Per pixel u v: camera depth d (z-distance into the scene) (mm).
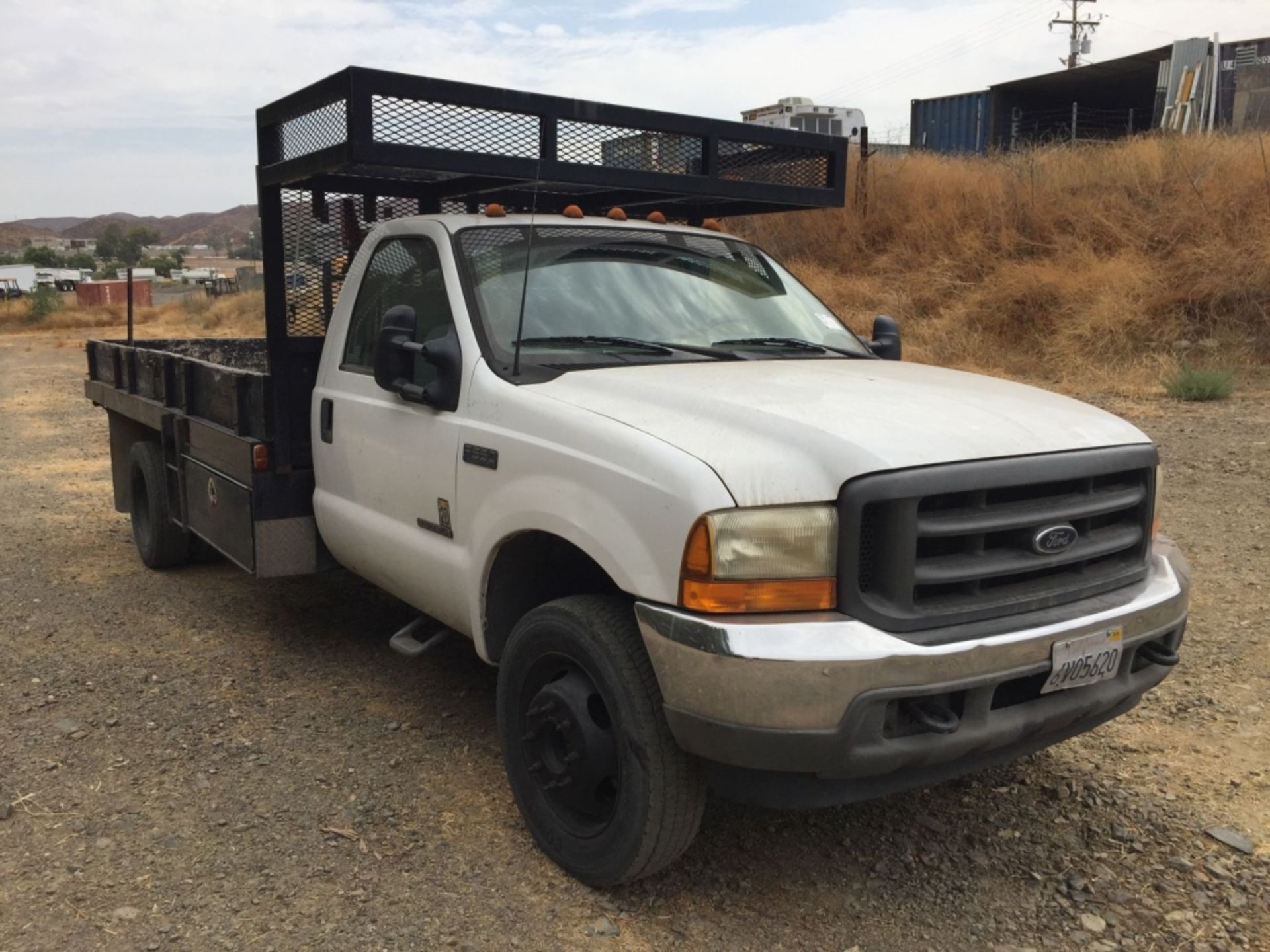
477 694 4605
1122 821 3508
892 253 16891
